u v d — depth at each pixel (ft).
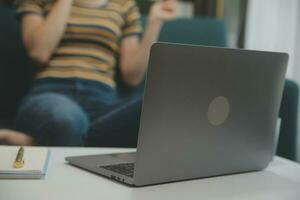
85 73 6.68
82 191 2.80
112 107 6.80
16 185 2.86
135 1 6.91
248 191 3.00
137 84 6.97
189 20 7.18
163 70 2.64
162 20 7.05
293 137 4.96
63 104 6.55
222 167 3.24
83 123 6.64
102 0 6.74
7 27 6.42
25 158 3.25
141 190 2.85
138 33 6.93
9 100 6.45
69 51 6.63
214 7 7.80
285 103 4.95
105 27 6.75
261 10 7.79
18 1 6.47
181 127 2.84
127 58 6.89
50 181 2.98
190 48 2.71
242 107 3.17
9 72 6.44
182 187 2.97
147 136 2.71
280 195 2.96
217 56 2.86
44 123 6.48
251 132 3.32
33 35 6.47
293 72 7.90
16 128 6.42
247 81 3.12
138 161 2.76
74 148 4.17
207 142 3.03
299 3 7.89
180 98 2.77
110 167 3.22
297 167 3.77
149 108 2.66
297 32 7.90
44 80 6.54
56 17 6.53
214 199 2.78
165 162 2.87
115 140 6.78
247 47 7.84
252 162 3.44
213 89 2.92
